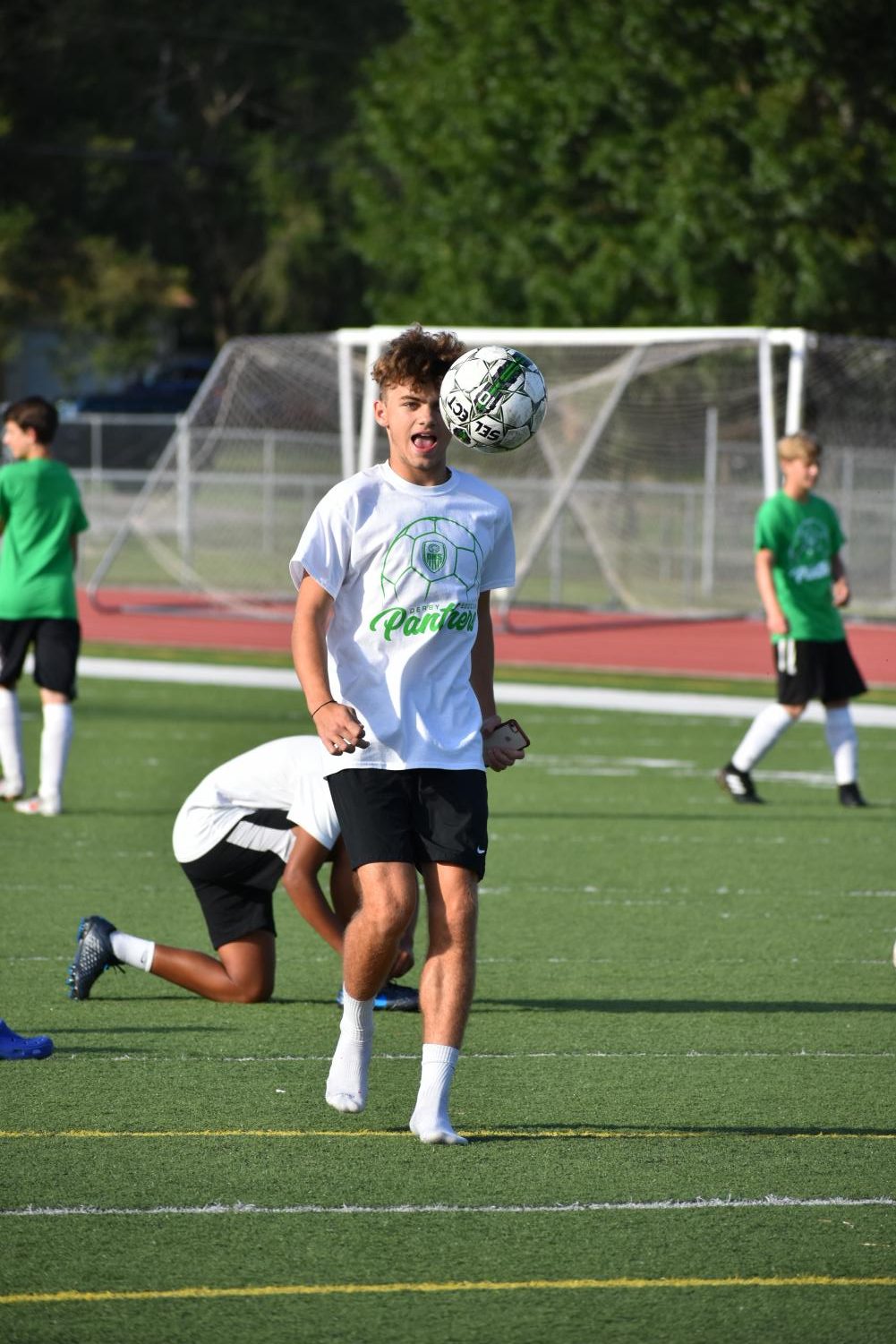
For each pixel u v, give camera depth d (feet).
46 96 594.65
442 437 55.67
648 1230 48.78
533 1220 49.47
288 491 326.03
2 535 117.91
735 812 124.16
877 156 322.96
